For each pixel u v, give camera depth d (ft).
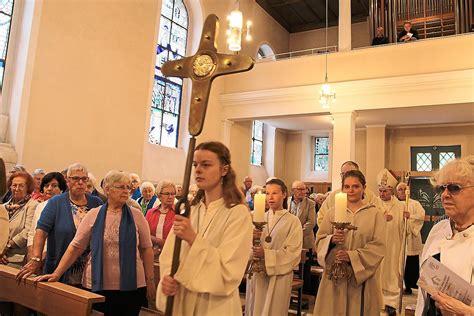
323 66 27.17
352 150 25.18
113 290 7.98
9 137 19.07
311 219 17.94
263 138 39.27
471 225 5.35
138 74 24.81
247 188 25.09
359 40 40.42
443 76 22.65
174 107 29.45
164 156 27.27
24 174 11.16
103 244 8.02
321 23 41.91
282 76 28.73
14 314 8.18
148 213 13.09
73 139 20.98
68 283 8.64
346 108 25.50
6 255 10.61
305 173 38.91
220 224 5.40
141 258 8.72
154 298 8.78
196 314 5.19
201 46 5.00
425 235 29.32
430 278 5.04
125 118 23.84
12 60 19.89
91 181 13.73
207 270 4.90
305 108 27.27
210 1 31.24
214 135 30.01
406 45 24.44
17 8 20.25
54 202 8.98
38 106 19.58
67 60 20.92
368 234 8.76
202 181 5.56
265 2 38.47
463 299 4.82
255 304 9.32
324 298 8.78
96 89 22.24
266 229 10.00
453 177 5.36
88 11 21.99
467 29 31.07
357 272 8.24
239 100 30.17
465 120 28.66
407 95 23.80
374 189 30.66
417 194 30.48
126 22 24.14
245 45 35.60
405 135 31.58
